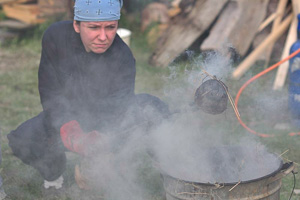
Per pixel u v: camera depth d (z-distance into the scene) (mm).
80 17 4156
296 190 5180
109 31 4219
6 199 5051
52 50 4551
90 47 4305
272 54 10305
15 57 11250
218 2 10320
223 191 3832
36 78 9797
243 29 9883
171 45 10383
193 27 10461
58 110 4691
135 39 12031
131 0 13273
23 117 7613
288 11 9922
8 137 4949
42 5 12547
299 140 6582
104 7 4082
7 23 12648
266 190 3959
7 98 8578
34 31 12609
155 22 12016
